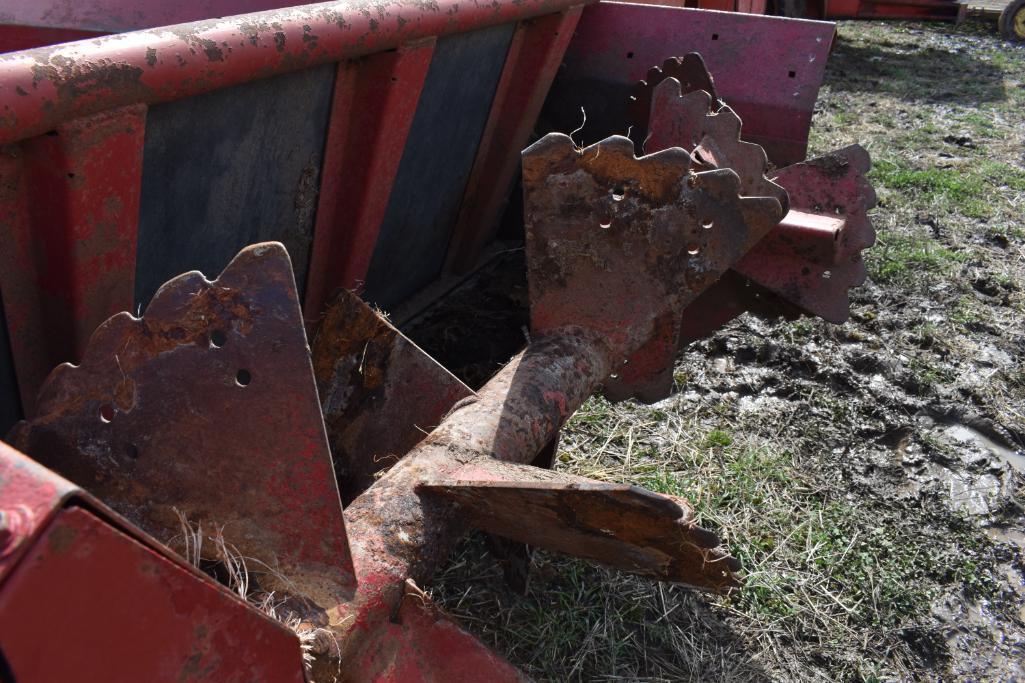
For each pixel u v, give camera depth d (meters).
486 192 3.57
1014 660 2.59
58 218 1.70
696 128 2.93
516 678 1.61
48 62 1.53
